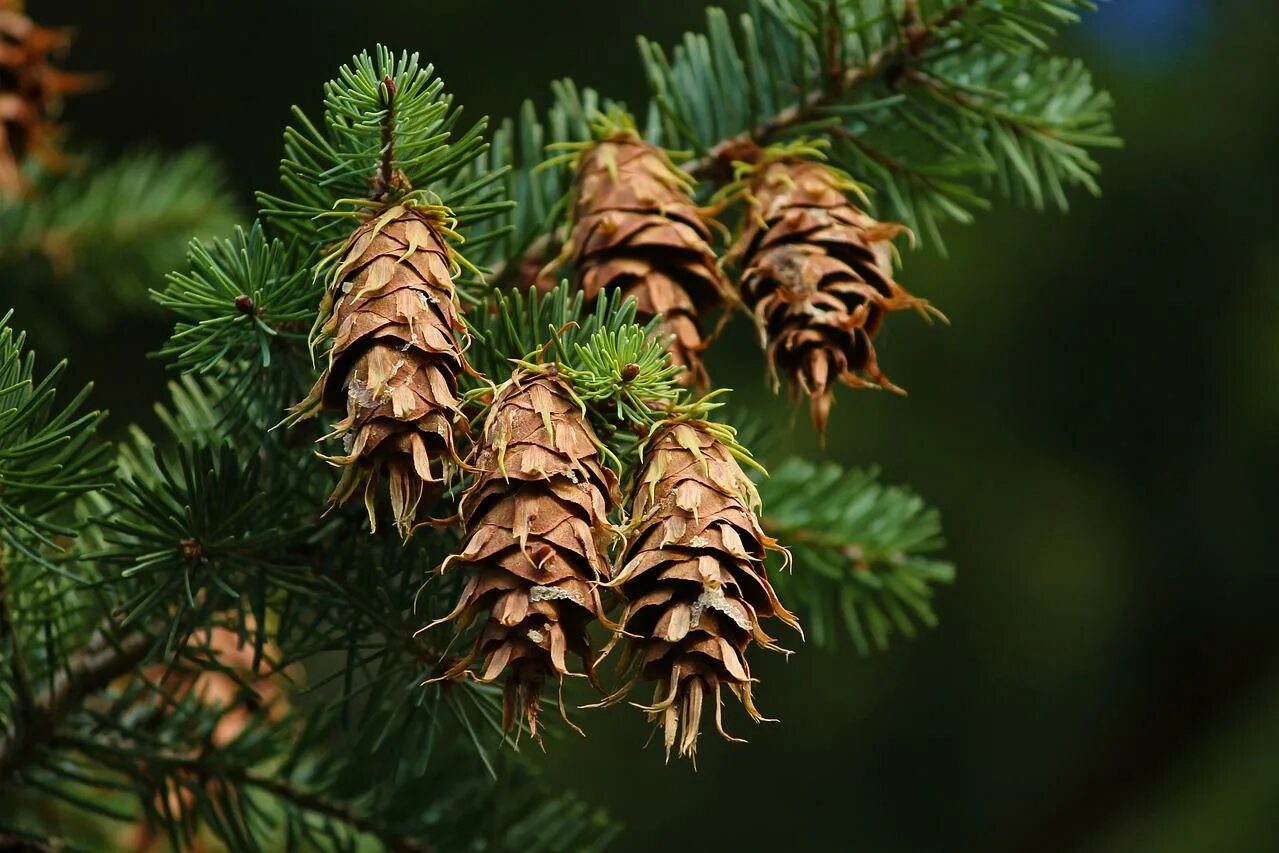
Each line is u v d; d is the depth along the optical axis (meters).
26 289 1.34
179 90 2.21
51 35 1.15
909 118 1.05
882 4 1.04
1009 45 1.04
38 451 0.96
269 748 1.05
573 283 1.03
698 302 1.01
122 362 1.95
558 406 0.95
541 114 2.26
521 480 0.94
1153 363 2.37
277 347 0.99
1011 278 2.37
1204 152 2.33
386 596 0.99
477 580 0.94
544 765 2.33
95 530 1.05
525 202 1.05
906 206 1.07
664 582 0.94
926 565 1.12
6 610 1.01
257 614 0.99
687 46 1.06
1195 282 2.34
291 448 1.01
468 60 2.24
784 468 1.12
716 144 1.06
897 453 2.37
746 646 0.94
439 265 0.95
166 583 0.99
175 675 1.08
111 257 1.34
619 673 0.94
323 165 0.98
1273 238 2.33
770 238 1.00
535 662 0.93
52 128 1.17
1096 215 2.35
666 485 0.94
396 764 1.01
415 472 0.94
